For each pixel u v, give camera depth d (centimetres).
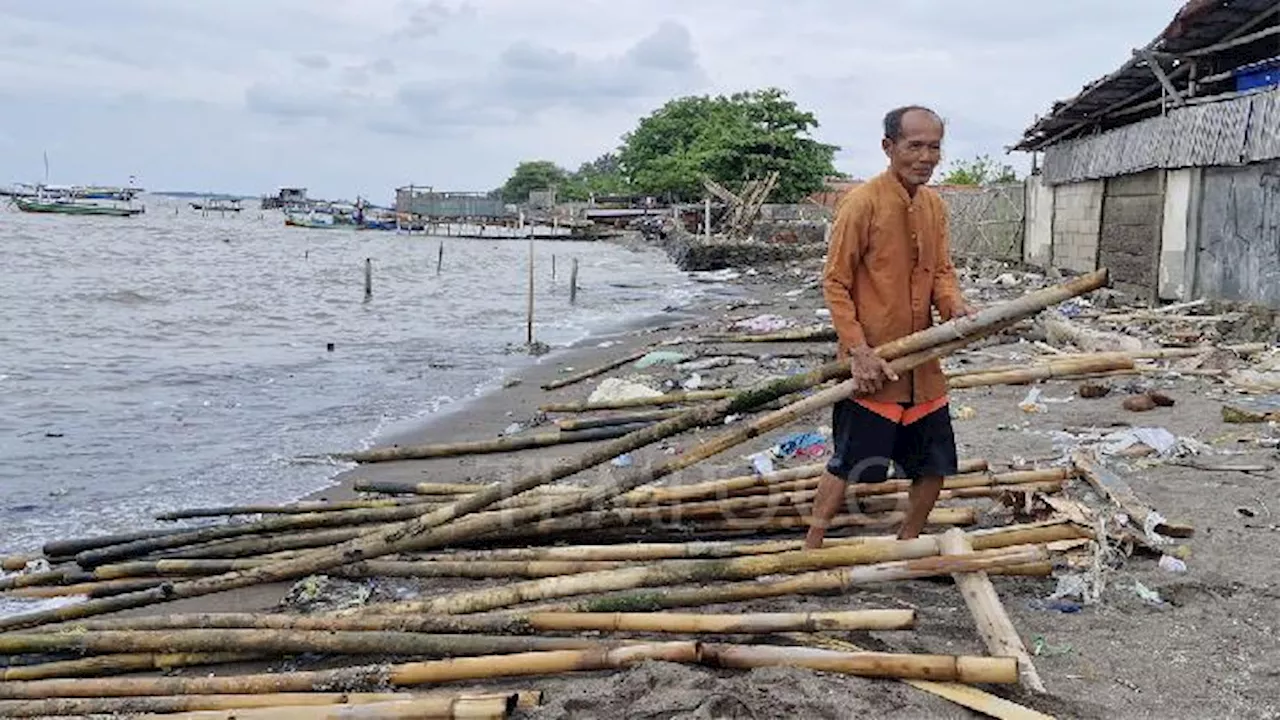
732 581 434
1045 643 387
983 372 752
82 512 751
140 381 1328
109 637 432
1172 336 1118
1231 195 1274
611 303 2481
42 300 2317
